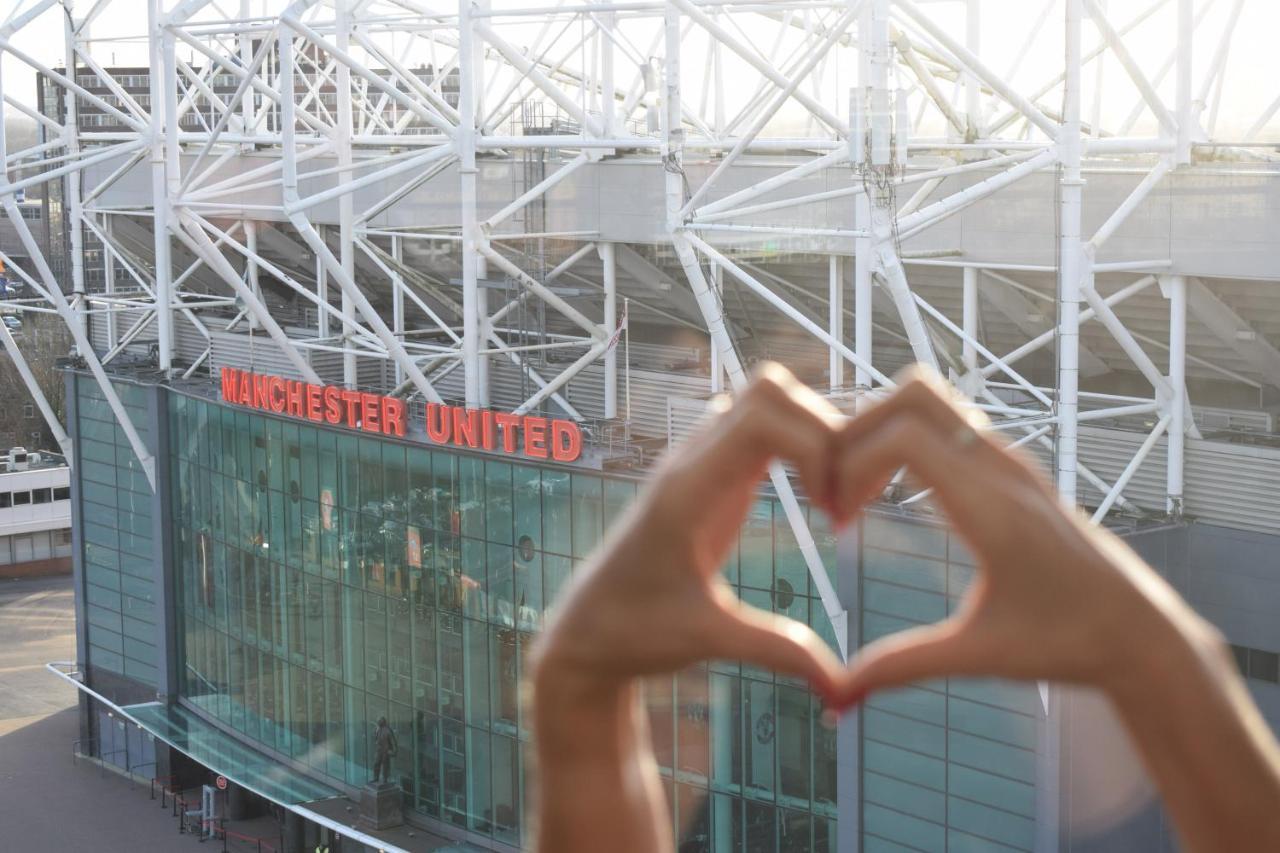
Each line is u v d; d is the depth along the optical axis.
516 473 43.38
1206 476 34.25
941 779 35.81
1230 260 32.09
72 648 78.00
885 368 44.03
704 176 41.78
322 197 42.53
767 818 39.44
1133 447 35.19
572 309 43.62
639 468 41.34
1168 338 37.16
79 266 59.91
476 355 43.81
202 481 55.78
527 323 49.00
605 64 42.50
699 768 40.56
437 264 51.22
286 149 42.66
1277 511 33.16
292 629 51.84
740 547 38.84
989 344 40.25
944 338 39.47
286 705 52.56
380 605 48.19
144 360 61.06
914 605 35.78
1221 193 32.06
